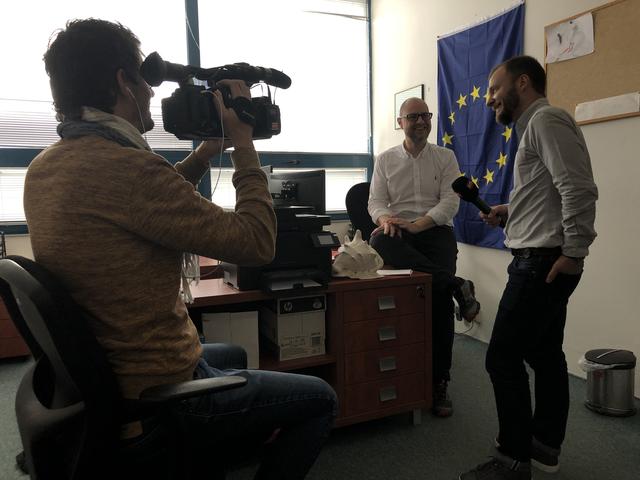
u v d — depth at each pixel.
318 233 1.83
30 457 0.79
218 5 3.95
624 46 2.21
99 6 3.60
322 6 4.27
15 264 0.76
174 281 0.89
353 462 1.78
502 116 1.68
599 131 2.36
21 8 3.40
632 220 2.24
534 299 1.51
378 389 1.94
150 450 0.85
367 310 1.90
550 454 1.69
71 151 0.82
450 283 2.17
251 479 1.67
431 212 2.52
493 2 2.98
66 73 0.86
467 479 1.63
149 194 0.81
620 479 1.65
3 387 2.58
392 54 4.10
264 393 1.02
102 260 0.80
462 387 2.46
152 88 1.00
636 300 2.25
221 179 4.02
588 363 2.16
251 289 1.72
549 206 1.50
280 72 1.18
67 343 0.72
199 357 0.98
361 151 4.56
